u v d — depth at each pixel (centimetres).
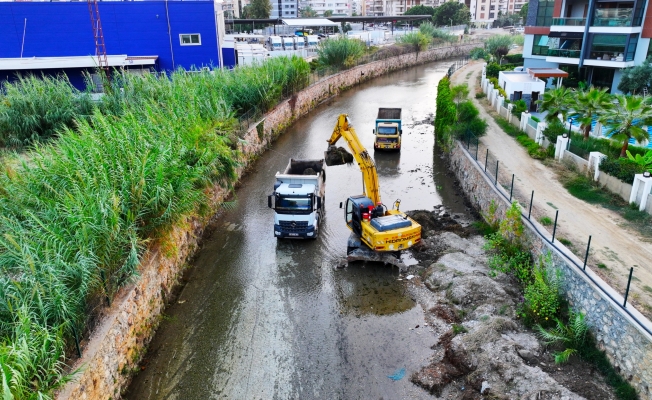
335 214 2361
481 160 2525
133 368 1359
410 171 2983
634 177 1881
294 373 1356
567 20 4178
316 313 1623
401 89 5681
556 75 3750
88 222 1270
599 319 1305
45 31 3931
